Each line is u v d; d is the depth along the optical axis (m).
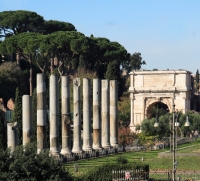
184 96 174.12
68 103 98.19
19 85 174.88
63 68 176.00
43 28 192.62
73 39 167.75
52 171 56.94
